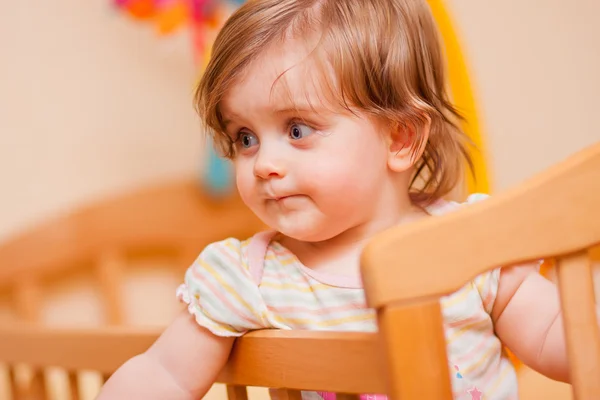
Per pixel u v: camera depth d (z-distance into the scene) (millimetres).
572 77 1519
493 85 1521
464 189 910
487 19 1530
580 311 548
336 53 700
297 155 693
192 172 1655
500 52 1525
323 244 767
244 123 714
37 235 1495
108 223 1545
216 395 1131
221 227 1617
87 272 1564
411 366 496
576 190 552
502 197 537
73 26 1584
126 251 1582
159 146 1641
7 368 1045
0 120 1527
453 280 514
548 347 695
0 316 1483
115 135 1609
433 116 785
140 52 1629
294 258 766
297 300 737
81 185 1582
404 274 501
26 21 1552
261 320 720
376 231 759
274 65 691
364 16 731
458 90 927
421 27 791
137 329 825
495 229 531
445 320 707
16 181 1531
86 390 1320
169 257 1629
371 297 498
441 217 520
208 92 734
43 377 980
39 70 1560
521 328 715
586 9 1515
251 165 718
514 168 1511
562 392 979
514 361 957
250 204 729
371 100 715
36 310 1486
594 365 544
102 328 862
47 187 1556
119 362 836
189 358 713
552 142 1521
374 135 721
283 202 704
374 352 567
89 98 1593
